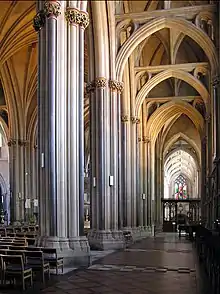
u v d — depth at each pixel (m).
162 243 23.98
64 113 13.09
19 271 9.45
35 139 34.62
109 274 11.66
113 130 20.20
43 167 12.67
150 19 20.80
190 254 17.53
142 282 10.59
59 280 10.55
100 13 19.73
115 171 19.95
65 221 12.69
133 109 26.84
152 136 37.00
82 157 13.52
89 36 19.98
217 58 20.02
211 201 23.97
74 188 13.05
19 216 32.88
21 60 30.77
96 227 19.28
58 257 11.90
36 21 13.38
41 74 13.14
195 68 26.23
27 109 33.47
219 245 9.62
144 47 29.16
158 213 43.03
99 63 19.98
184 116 45.47
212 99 22.78
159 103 33.97
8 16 24.34
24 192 33.44
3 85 31.86
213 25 20.11
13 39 25.95
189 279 11.13
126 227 25.66
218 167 19.53
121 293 9.24
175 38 26.56
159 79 26.69
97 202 19.38
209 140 27.00
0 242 12.82
